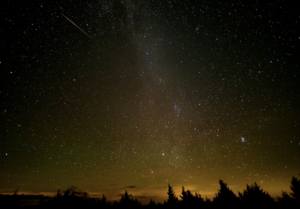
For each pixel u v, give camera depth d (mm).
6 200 5395
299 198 4926
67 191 7535
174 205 7430
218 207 6234
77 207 7344
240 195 5965
